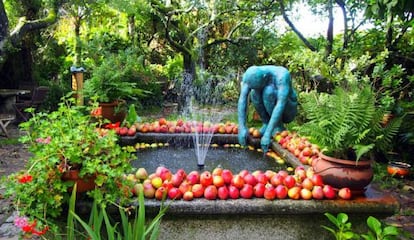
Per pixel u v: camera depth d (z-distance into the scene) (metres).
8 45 6.49
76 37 8.71
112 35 10.26
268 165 2.80
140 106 8.33
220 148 3.24
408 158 4.36
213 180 1.92
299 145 2.73
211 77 10.25
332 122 1.90
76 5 8.34
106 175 1.74
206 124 3.46
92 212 1.66
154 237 1.56
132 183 1.86
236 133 3.34
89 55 8.70
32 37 7.96
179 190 1.87
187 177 1.95
